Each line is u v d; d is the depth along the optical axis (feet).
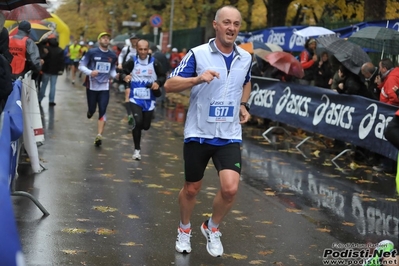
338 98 74.43
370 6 93.97
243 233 39.68
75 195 46.47
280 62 90.33
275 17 135.95
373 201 51.29
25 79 52.80
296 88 85.30
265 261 34.35
